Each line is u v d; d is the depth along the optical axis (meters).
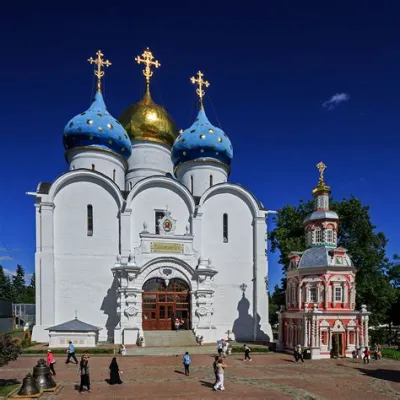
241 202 47.91
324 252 37.75
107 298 41.69
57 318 40.06
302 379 24.94
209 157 50.94
